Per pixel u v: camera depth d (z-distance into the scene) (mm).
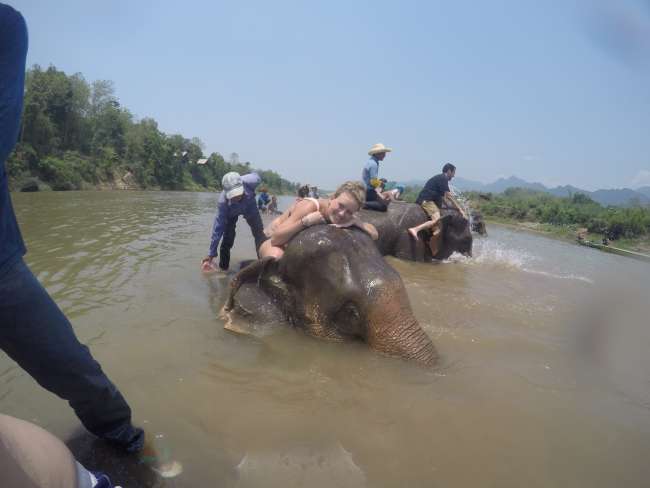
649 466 2641
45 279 5809
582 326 5371
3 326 1993
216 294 5734
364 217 9344
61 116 57281
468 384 3533
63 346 2146
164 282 6109
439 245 9562
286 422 2930
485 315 5492
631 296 7566
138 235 10047
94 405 2316
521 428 2965
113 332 4230
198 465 2479
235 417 2965
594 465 2619
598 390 3609
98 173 55625
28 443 1559
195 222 13992
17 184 35344
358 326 4105
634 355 4520
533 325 5230
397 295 4012
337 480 2412
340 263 4203
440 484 2400
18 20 1827
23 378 3283
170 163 74875
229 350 4016
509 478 2471
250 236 11445
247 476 2418
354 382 3488
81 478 1723
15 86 1805
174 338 4199
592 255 15578
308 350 4066
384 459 2594
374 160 9961
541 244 17734
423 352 3818
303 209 4867
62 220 11883
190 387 3316
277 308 4688
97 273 6293
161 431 2764
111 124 70688
